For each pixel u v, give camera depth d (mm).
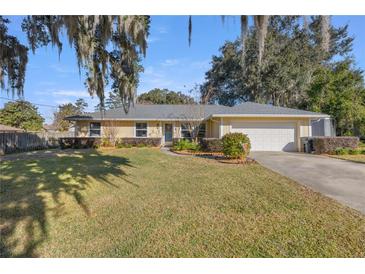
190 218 4414
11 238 3838
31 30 6355
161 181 7238
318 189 6008
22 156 13156
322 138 13398
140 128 19828
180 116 19500
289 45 22719
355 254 3139
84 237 3893
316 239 3510
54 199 5555
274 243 3451
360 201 5047
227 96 31234
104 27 5156
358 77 19031
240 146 10906
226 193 5828
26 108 36438
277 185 6434
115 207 5148
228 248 3381
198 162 10633
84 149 17297
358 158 11477
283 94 25969
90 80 6941
